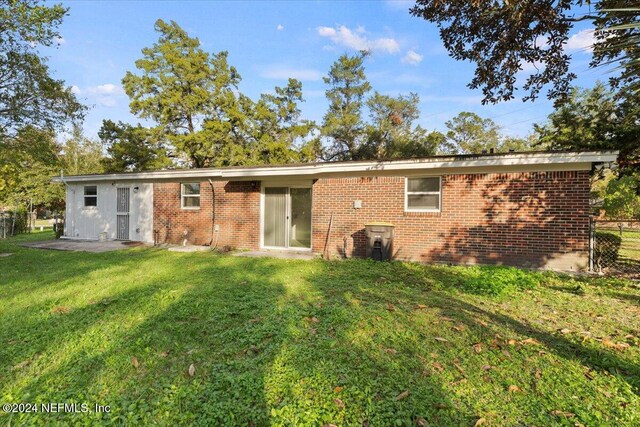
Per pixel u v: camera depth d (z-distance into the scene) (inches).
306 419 96.3
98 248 466.3
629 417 96.9
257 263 351.9
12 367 128.0
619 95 128.3
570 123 502.6
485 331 159.9
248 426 94.5
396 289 241.0
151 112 1005.8
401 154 1190.9
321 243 414.6
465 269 319.0
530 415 98.4
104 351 140.5
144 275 287.0
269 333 156.6
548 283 262.8
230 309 192.1
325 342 146.3
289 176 425.1
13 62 483.2
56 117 546.0
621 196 585.9
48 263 346.6
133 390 113.0
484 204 344.2
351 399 105.7
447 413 99.1
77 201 585.0
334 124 1187.9
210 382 116.3
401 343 146.8
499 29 279.7
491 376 119.5
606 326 168.4
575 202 313.7
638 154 427.2
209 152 1009.5
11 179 526.3
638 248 491.5
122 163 1003.3
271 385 113.0
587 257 309.4
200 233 493.0
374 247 365.1
